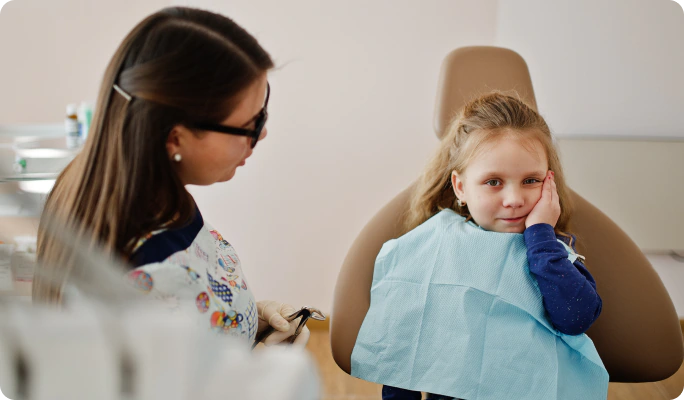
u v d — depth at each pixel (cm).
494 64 117
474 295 93
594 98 194
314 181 216
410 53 206
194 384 29
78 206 62
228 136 66
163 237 64
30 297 32
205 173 69
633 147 191
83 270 32
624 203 194
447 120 115
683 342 105
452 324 93
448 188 110
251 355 32
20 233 37
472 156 96
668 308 103
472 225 100
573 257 92
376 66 207
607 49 190
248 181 215
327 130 212
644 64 189
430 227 101
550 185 95
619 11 186
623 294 104
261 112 71
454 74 116
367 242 109
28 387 30
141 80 61
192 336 30
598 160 193
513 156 93
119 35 213
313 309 89
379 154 214
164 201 64
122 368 29
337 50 205
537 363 88
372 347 98
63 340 29
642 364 103
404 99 210
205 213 218
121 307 30
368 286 107
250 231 221
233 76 64
